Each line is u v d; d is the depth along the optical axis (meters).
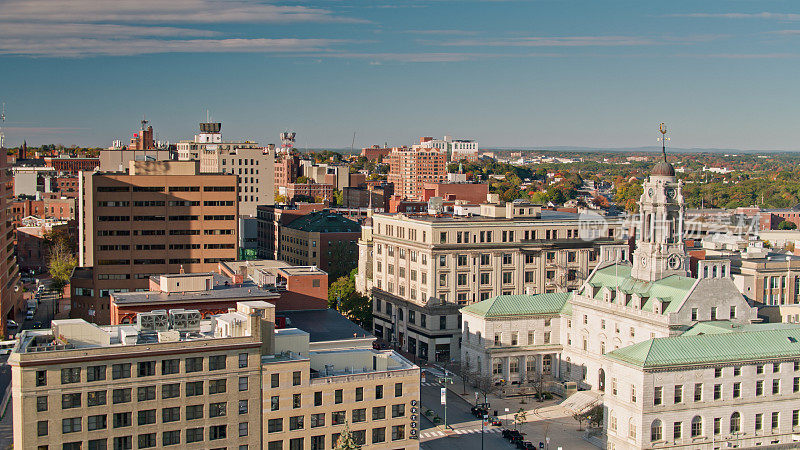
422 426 159.75
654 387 137.12
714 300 159.00
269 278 173.88
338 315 165.38
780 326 155.12
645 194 172.50
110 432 111.00
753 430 143.38
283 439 121.50
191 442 115.94
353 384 124.88
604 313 173.38
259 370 119.44
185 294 151.38
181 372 114.69
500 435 154.88
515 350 185.12
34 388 106.44
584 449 147.12
